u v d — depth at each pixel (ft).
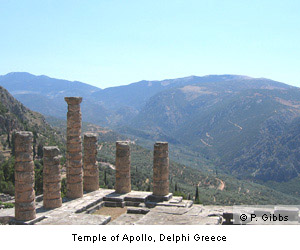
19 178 63.36
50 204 71.05
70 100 79.51
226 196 322.34
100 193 84.38
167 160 82.02
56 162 71.61
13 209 70.85
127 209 72.08
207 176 444.14
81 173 81.00
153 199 80.64
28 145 64.28
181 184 337.31
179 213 66.95
